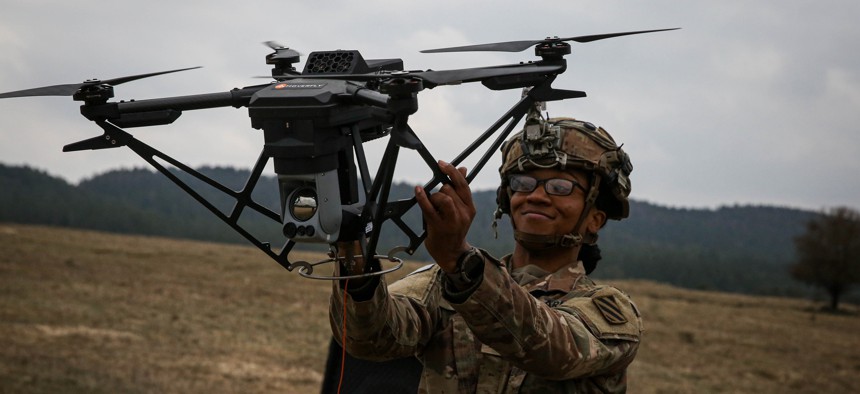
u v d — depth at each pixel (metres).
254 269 61.34
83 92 2.87
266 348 32.59
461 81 2.80
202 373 26.72
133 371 25.25
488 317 2.81
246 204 2.82
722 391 31.12
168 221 172.25
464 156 2.93
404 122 2.49
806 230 85.06
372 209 2.71
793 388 33.75
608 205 3.53
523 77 2.95
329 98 2.55
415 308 3.41
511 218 3.52
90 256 61.03
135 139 2.89
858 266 80.12
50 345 28.56
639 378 31.83
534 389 3.21
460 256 2.76
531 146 3.36
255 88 2.88
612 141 3.48
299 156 2.59
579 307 3.20
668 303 63.03
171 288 48.69
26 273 48.38
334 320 3.29
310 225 2.65
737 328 52.09
